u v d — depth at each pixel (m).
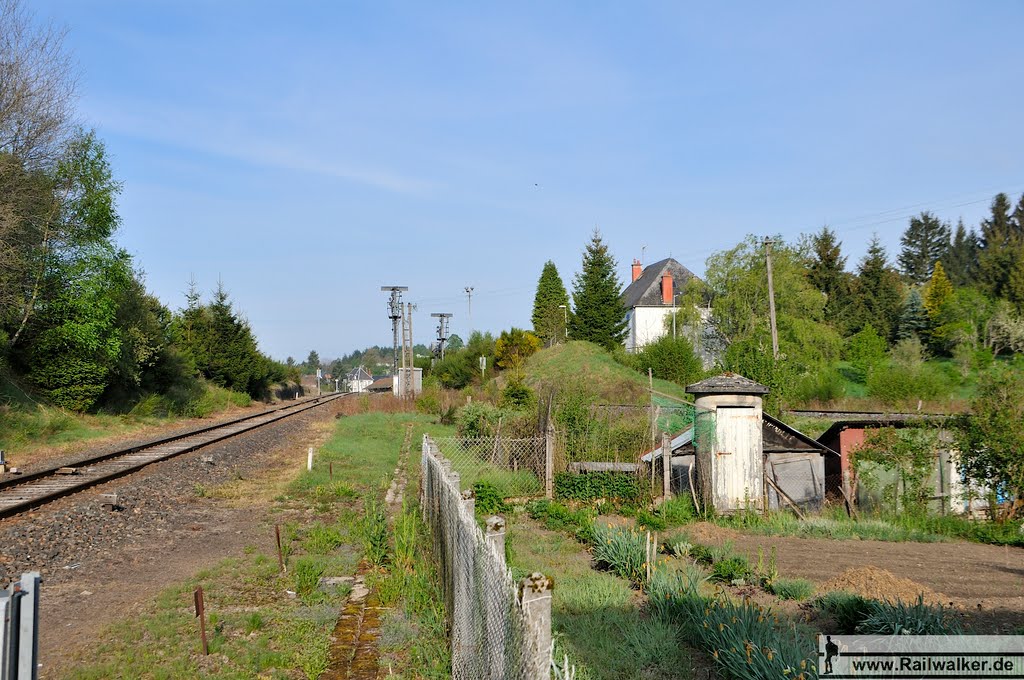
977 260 94.94
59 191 29.64
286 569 9.66
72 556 10.13
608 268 61.19
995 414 15.09
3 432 22.34
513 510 14.47
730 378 15.58
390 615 7.70
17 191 26.53
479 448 18.75
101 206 30.22
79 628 7.30
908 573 10.07
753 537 12.86
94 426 28.81
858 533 13.10
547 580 3.82
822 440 18.17
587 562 10.55
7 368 27.25
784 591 8.64
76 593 8.50
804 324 49.53
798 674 5.62
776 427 16.69
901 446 15.91
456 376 59.91
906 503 15.81
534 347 54.12
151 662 6.37
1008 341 57.50
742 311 52.22
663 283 68.81
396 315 60.72
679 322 55.31
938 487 16.28
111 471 17.48
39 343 28.45
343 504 14.96
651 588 8.35
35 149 28.17
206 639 6.80
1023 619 7.78
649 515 14.12
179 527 12.38
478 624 5.13
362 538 10.98
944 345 63.47
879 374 44.34
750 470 15.27
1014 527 13.65
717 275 54.94
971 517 15.27
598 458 17.28
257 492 16.08
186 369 43.91
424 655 6.55
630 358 45.69
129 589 8.75
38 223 28.30
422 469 13.93
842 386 45.91
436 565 8.93
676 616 7.50
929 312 68.81
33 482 16.02
